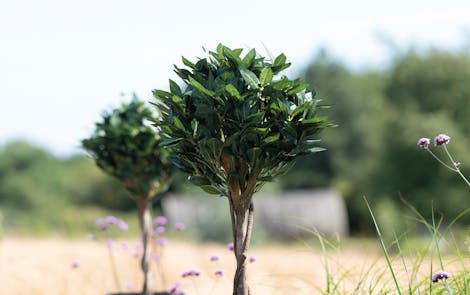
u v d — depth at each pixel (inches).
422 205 890.7
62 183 1546.5
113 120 195.6
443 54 965.2
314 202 740.7
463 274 138.7
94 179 1343.5
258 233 595.5
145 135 195.5
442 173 891.4
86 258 311.1
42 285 237.5
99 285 238.4
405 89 975.0
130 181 200.2
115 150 196.2
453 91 942.4
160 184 203.3
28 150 1718.8
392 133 949.8
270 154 118.9
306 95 127.0
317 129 121.0
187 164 127.5
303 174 1270.9
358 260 213.0
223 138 119.1
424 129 906.7
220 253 351.3
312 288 191.6
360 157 1245.7
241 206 121.6
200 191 609.0
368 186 998.4
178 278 247.9
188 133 118.1
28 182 1582.2
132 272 267.4
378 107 1023.0
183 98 121.9
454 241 148.9
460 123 933.2
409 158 922.7
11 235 605.6
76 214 1157.1
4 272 261.1
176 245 438.3
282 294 189.3
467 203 875.4
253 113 117.2
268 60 127.2
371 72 1411.2
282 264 267.7
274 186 797.9
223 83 117.7
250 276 222.7
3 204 1552.7
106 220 220.8
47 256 319.0
